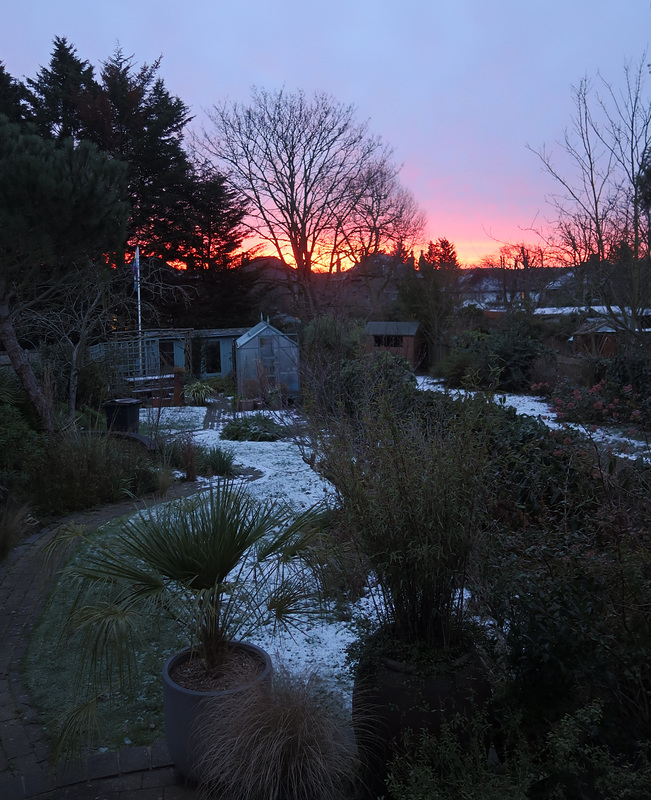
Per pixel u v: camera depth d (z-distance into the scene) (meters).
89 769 2.83
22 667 3.79
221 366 25.70
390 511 2.57
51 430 8.59
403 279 30.98
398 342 26.06
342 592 4.05
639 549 2.68
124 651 2.94
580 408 5.95
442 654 2.53
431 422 3.25
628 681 2.43
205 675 2.81
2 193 7.40
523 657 2.58
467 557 2.63
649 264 11.68
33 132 8.10
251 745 2.41
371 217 32.53
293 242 31.47
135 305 14.94
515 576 2.65
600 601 2.51
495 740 2.61
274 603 3.01
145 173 29.94
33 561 5.53
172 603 2.78
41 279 9.03
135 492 7.91
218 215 31.73
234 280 32.75
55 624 4.33
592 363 14.28
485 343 18.50
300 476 8.79
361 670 2.61
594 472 3.62
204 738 2.55
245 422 13.40
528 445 3.79
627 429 5.37
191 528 2.82
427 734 2.32
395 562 2.55
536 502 3.69
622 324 12.19
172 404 19.03
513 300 20.97
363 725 2.52
